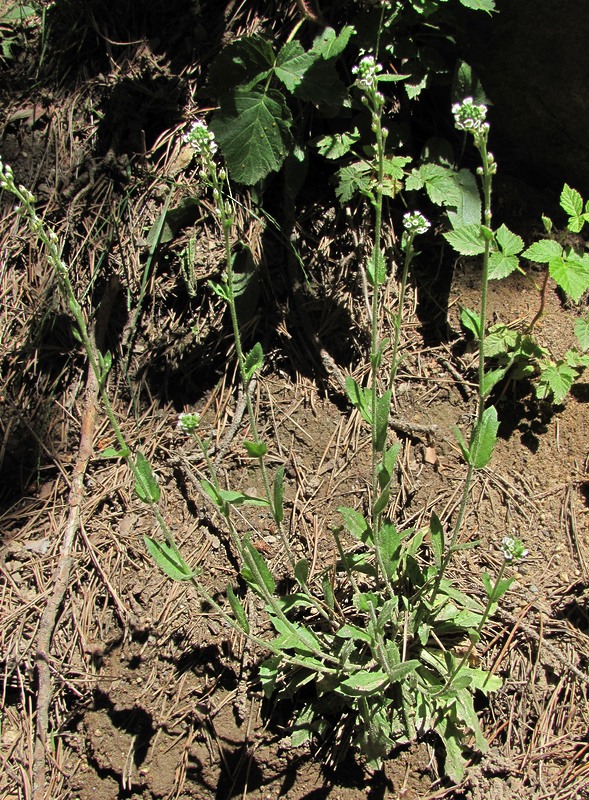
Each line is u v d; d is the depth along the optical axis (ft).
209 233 1.96
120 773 1.61
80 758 1.64
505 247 1.78
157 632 1.69
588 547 1.78
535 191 2.07
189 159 1.98
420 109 2.05
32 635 1.70
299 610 1.71
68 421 1.94
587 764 1.56
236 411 1.92
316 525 1.81
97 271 1.99
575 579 1.74
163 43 2.06
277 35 2.03
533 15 1.88
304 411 1.94
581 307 1.97
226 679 1.66
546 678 1.65
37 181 2.06
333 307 1.97
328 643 1.62
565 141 2.00
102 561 1.77
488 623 1.69
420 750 1.60
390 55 1.93
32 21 2.14
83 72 2.09
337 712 1.63
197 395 1.98
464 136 2.03
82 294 1.99
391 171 1.85
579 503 1.83
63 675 1.66
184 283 1.95
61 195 2.04
